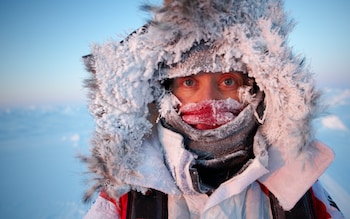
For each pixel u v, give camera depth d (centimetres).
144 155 74
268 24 68
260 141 76
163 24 66
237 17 69
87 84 74
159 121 80
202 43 70
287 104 70
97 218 78
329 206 85
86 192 74
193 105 74
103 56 71
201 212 76
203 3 64
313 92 67
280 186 77
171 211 76
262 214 79
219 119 74
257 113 78
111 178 70
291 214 77
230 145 75
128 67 70
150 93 76
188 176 72
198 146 75
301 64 69
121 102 70
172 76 73
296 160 74
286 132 72
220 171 78
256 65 70
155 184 72
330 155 72
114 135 69
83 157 73
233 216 75
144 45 70
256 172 73
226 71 71
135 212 75
